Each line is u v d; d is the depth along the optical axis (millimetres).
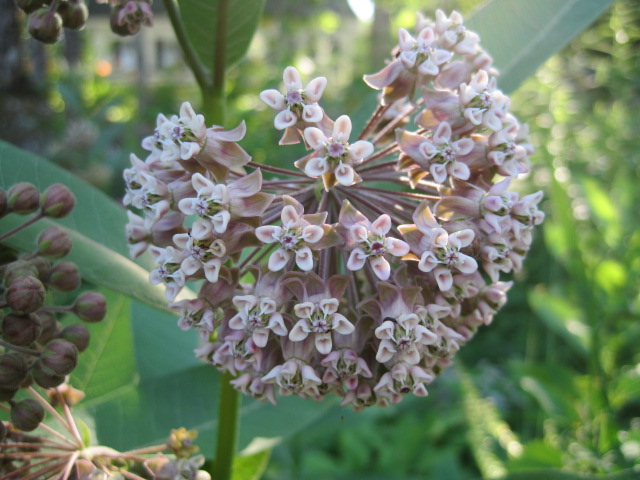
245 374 96
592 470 226
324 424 226
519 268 97
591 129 377
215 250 84
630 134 375
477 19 133
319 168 85
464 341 100
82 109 427
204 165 88
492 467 240
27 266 89
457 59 116
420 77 95
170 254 87
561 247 284
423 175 95
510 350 397
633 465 224
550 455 233
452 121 92
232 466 116
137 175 91
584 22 131
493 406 274
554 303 280
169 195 89
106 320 131
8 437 94
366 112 132
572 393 254
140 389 126
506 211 89
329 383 90
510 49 130
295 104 87
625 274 263
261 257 96
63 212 94
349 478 300
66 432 114
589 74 447
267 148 476
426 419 324
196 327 91
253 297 86
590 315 257
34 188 92
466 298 97
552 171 280
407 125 123
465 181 92
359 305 88
